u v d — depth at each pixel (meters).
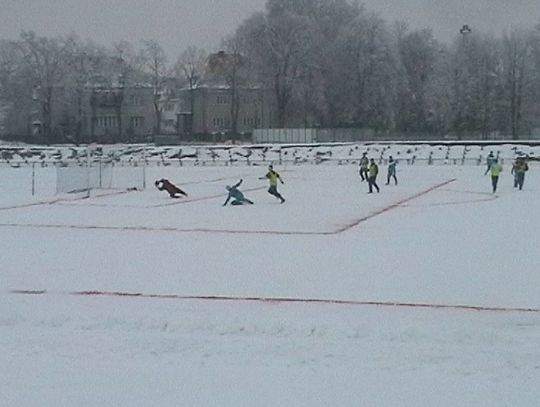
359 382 8.60
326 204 33.25
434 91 99.75
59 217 28.56
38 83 101.00
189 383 8.61
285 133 89.69
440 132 98.75
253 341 10.24
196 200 36.16
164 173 58.66
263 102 101.00
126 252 19.08
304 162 71.38
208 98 107.69
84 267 16.70
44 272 16.06
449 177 52.78
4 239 21.94
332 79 97.81
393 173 46.56
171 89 112.62
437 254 18.30
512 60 97.25
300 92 96.31
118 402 8.06
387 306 12.29
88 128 105.94
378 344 10.08
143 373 8.95
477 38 102.50
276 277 15.25
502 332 10.60
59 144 94.31
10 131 101.69
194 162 71.31
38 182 50.78
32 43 101.69
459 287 14.07
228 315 11.62
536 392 8.26
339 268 16.36
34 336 10.54
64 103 101.38
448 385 8.48
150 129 110.00
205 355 9.63
